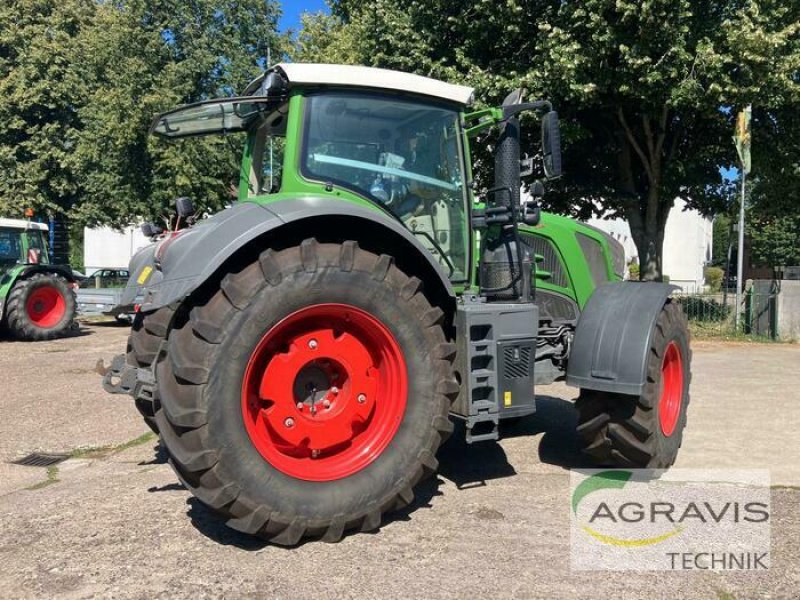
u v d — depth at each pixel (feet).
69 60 77.51
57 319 44.34
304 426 11.16
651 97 40.63
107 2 73.51
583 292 17.61
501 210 14.69
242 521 10.44
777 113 46.03
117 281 71.97
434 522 12.14
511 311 12.94
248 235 10.54
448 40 44.88
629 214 49.60
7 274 42.65
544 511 12.71
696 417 20.76
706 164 51.49
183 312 10.99
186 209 18.19
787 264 132.05
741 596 9.53
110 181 66.44
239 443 10.33
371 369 11.80
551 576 10.07
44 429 20.03
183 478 10.45
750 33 36.50
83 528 11.99
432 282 12.55
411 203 13.55
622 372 13.47
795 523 12.14
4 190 75.46
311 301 10.91
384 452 11.45
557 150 14.05
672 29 37.11
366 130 13.05
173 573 10.16
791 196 53.31
